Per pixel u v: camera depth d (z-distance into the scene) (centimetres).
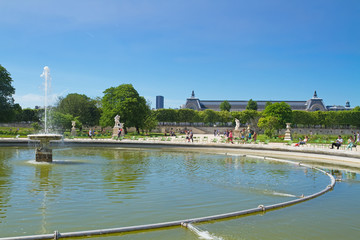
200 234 775
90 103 8994
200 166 1952
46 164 1888
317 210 1016
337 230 838
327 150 2528
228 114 11138
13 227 798
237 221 882
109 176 1518
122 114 6612
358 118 10156
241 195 1181
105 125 6969
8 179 1402
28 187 1241
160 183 1369
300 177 1619
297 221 899
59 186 1270
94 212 930
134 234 766
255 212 966
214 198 1127
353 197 1204
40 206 980
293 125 10456
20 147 3153
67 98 8644
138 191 1206
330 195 1230
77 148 3281
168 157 2462
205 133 10288
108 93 7025
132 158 2341
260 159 2423
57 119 6556
